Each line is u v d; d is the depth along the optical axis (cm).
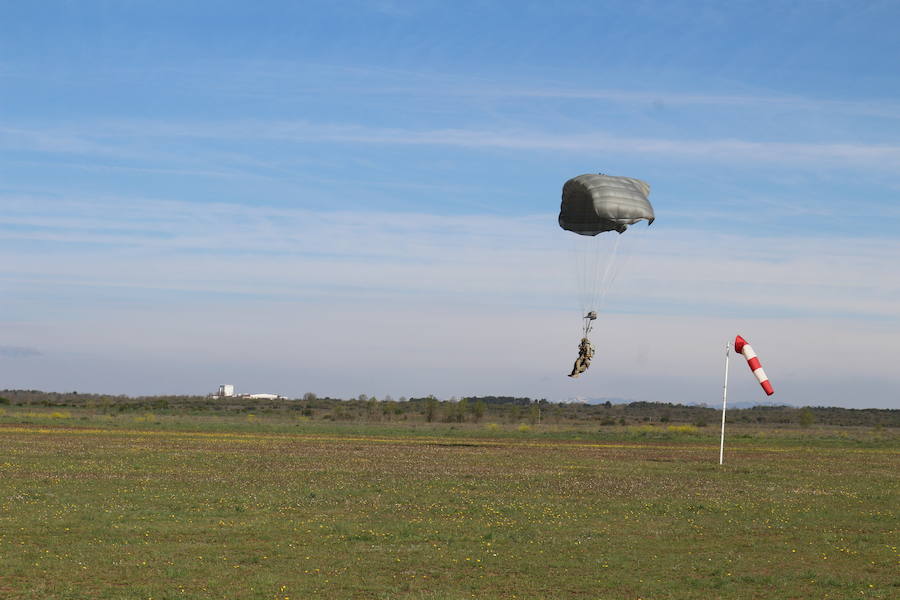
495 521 3181
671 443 8262
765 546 2800
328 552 2603
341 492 3875
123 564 2392
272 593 2136
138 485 3975
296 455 5791
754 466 5641
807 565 2528
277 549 2625
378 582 2267
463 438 8506
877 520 3350
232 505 3431
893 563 2567
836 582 2314
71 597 2066
